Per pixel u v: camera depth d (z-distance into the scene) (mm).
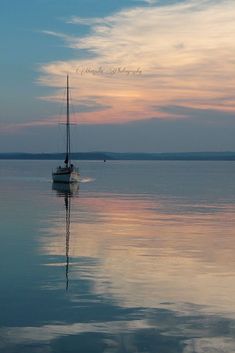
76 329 11234
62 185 78625
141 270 17156
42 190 69188
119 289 14578
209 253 20547
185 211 40969
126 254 20250
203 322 11734
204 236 25719
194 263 18422
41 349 10141
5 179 104188
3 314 12234
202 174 143000
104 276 16203
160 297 13781
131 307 12852
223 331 11156
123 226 30156
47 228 28797
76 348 10195
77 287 14773
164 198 56406
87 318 11961
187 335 10906
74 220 33438
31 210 40719
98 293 14125
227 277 16188
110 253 20484
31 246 22094
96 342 10484
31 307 12781
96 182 96062
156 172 161000
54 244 22703
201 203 49406
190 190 71625
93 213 38844
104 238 24781
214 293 14227
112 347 10250
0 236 25203
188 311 12539
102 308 12727
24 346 10289
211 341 10578
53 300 13406
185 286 14984
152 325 11516
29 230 27750
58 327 11359
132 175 133750
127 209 42688
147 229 28625
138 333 11008
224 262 18656
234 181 100188
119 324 11562
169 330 11188
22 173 142500
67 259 19109
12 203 47438
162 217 35969
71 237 25016
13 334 10945
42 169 186750
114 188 76125
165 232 27328
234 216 36750
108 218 35031
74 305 12977
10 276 16141
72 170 78688
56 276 16156
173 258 19391
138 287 14828
